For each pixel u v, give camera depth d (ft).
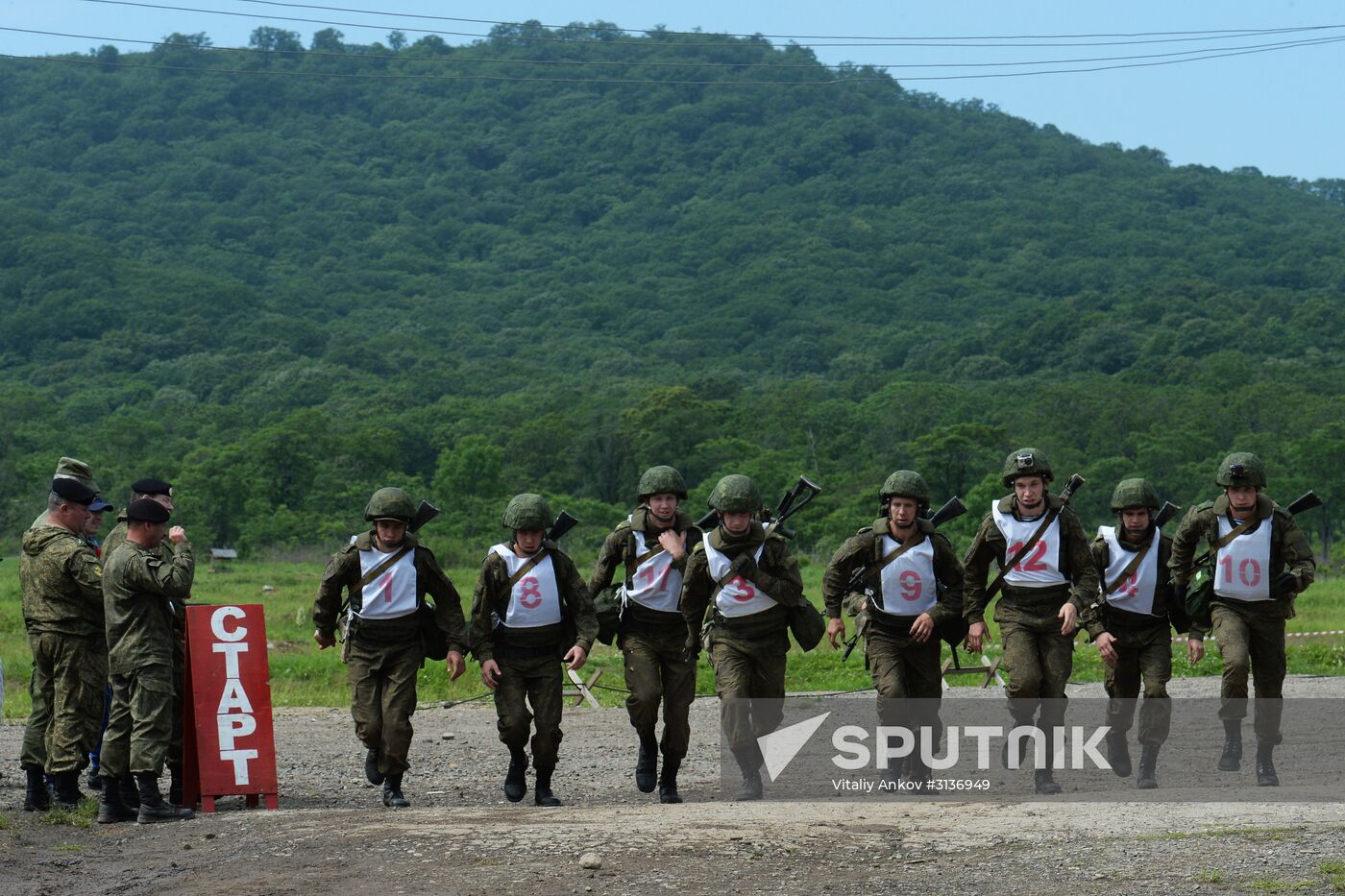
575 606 54.34
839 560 56.03
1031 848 40.93
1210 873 37.40
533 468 411.34
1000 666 89.04
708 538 53.62
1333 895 35.22
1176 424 371.76
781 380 637.71
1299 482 328.08
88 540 54.95
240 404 604.90
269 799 53.67
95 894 40.83
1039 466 54.24
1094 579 54.39
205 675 53.47
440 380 631.97
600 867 40.04
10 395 546.67
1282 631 56.75
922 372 654.12
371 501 53.72
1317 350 576.20
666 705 54.90
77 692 52.95
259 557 316.19
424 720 83.25
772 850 41.55
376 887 39.29
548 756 54.44
